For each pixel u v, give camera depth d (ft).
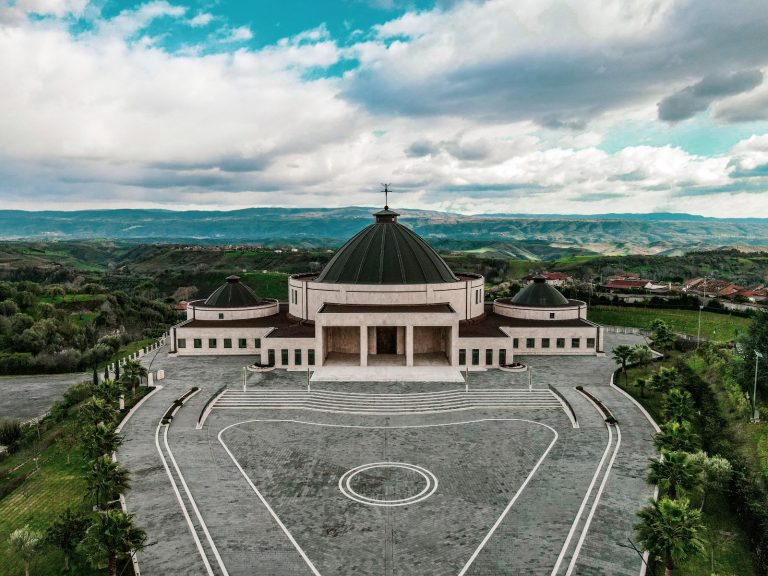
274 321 298.56
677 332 351.67
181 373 244.42
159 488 139.74
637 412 192.85
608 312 412.57
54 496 146.61
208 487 140.26
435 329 273.95
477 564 107.34
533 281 321.73
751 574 109.50
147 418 189.67
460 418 190.39
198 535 118.42
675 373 193.26
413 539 116.26
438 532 118.93
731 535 123.03
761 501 125.90
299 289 295.07
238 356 277.23
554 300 310.04
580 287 524.11
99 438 140.05
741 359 218.38
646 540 100.58
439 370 241.55
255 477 145.89
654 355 274.98
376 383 224.33
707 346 272.92
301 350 246.68
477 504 130.82
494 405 202.18
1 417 229.66
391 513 126.93
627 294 505.25
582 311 316.19
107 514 105.09
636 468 149.48
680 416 159.63
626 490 137.18
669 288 552.82
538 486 139.64
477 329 268.41
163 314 523.29
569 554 110.52
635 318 394.73
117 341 351.87
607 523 122.11
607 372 243.60
